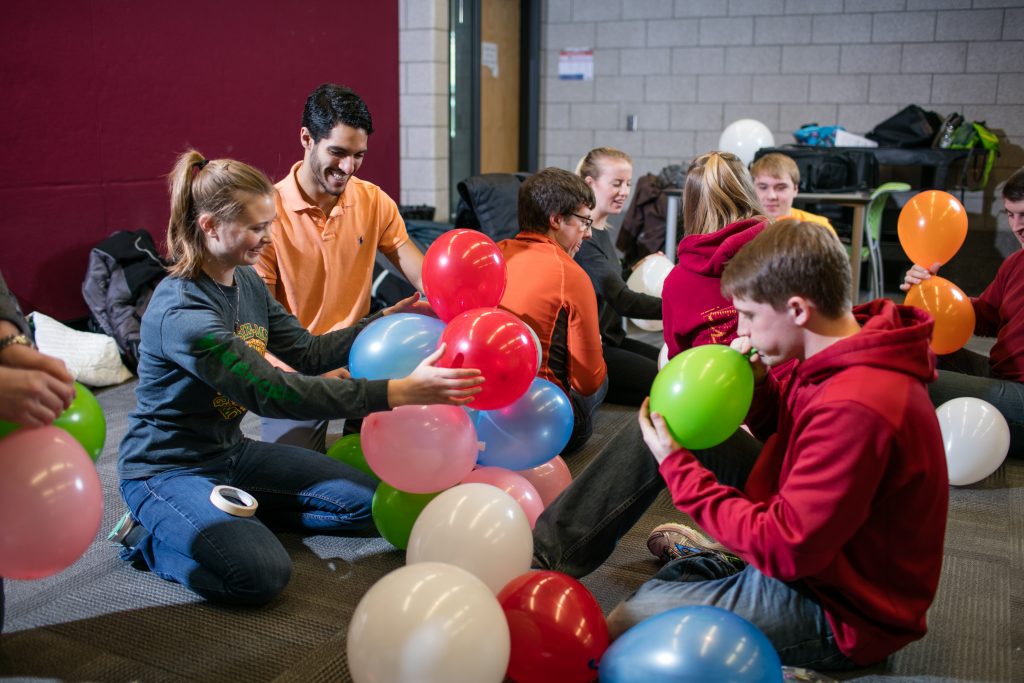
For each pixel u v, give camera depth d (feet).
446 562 5.28
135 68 13.30
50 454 4.83
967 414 8.59
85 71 12.56
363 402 5.60
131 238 12.80
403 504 6.63
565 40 23.82
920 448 4.28
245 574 6.03
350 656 4.45
